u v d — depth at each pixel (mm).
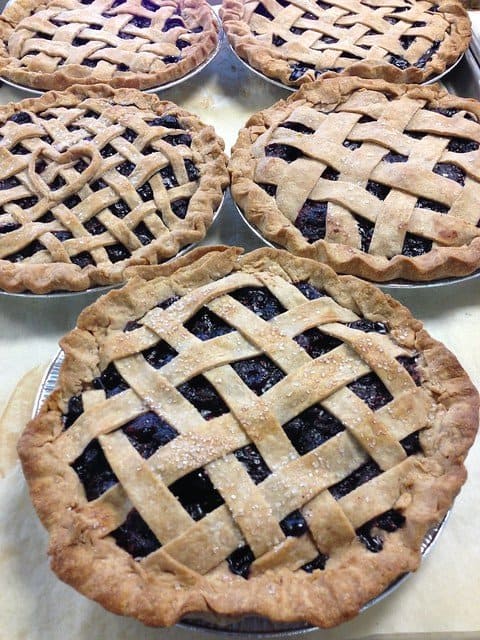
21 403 368
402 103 474
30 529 323
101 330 350
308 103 490
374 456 303
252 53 528
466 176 430
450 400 330
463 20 562
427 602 307
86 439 304
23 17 563
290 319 344
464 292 427
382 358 329
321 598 270
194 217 416
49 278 383
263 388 320
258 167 448
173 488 289
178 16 566
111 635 294
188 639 293
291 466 294
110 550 279
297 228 421
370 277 397
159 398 310
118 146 444
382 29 548
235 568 280
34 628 295
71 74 512
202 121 515
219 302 350
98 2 564
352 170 427
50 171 432
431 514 290
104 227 410
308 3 571
